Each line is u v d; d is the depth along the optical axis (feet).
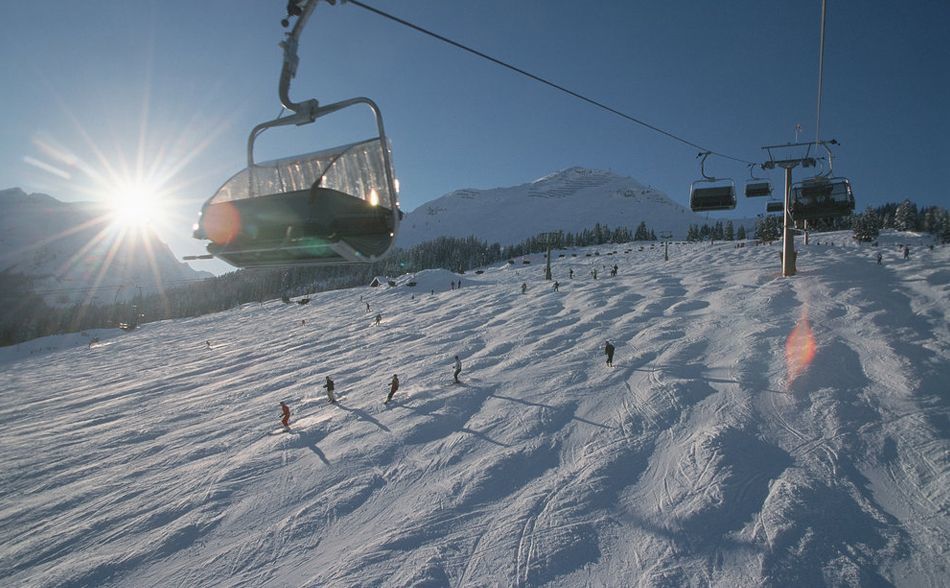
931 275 87.97
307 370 80.12
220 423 55.77
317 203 10.37
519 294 136.56
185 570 28.17
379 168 10.38
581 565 25.66
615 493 31.83
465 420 47.19
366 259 10.21
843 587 22.85
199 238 12.04
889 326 60.54
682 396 46.24
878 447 34.14
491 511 31.07
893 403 40.06
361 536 29.81
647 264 189.57
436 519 30.63
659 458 35.81
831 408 40.22
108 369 121.60
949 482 29.45
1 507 39.32
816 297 80.84
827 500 28.94
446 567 26.08
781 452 34.94
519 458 37.81
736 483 31.27
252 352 110.93
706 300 91.30
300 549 29.12
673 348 62.75
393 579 25.45
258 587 26.13
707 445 36.09
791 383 46.32
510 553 26.86
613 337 72.90
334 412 53.93
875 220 226.58
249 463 41.65
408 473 37.27
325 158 11.31
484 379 59.93
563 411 46.52
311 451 43.09
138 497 38.06
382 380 65.98
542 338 78.79
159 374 99.76
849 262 117.70
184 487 38.65
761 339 60.80
